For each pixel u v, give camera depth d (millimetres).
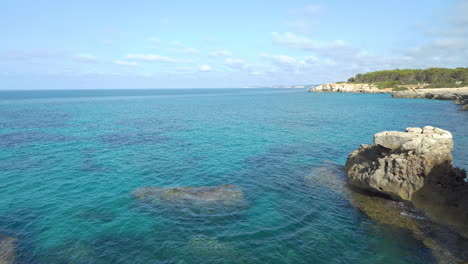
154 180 21062
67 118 58156
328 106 86375
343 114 63906
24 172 22578
